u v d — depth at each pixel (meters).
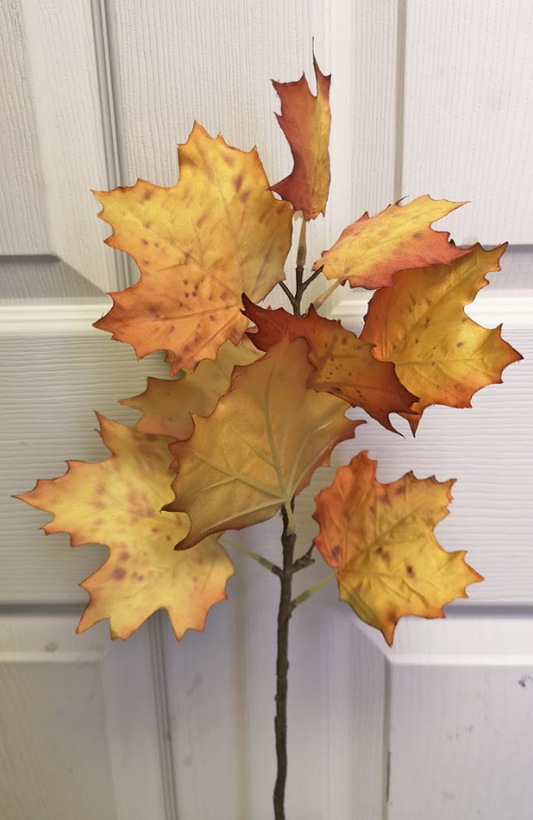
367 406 0.29
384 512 0.36
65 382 0.39
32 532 0.41
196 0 0.35
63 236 0.37
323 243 0.38
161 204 0.29
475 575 0.34
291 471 0.31
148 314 0.29
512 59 0.35
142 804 0.43
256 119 0.36
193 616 0.35
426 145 0.36
